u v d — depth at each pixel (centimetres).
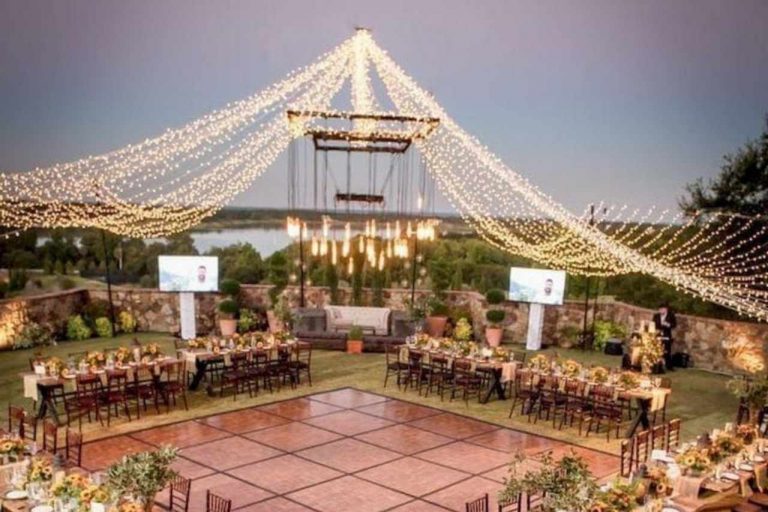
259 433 1271
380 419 1374
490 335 2080
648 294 2259
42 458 833
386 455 1174
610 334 2050
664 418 1345
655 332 1723
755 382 1325
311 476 1075
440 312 2111
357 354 1948
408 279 2247
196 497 984
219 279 2339
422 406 1471
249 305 2219
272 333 1639
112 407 1402
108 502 725
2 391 1485
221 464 1115
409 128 1407
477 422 1371
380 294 2188
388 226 1586
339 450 1193
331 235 1634
